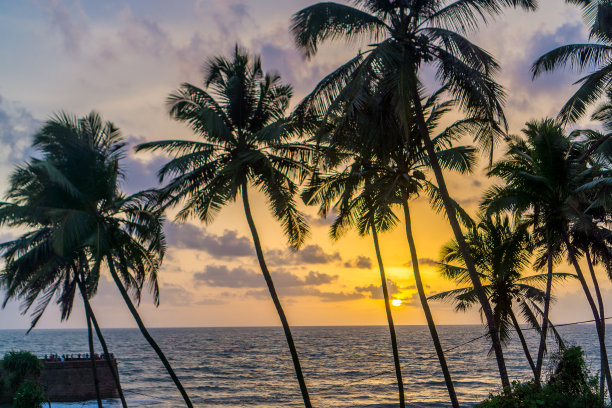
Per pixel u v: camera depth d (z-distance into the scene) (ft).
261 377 269.23
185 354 433.48
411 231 62.85
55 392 149.89
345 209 71.46
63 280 94.58
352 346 529.45
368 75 49.98
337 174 70.08
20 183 66.59
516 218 73.72
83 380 154.61
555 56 62.39
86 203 66.39
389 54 50.29
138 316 71.61
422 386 222.07
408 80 50.08
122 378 270.67
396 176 63.36
